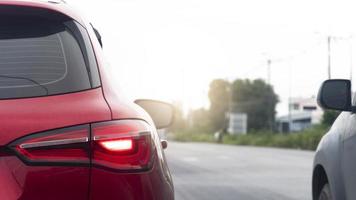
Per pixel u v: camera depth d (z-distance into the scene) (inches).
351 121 206.8
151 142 133.4
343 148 210.7
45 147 121.2
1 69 130.6
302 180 626.2
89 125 125.3
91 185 123.4
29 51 134.4
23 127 121.0
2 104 124.0
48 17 139.7
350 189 200.1
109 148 125.7
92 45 139.8
